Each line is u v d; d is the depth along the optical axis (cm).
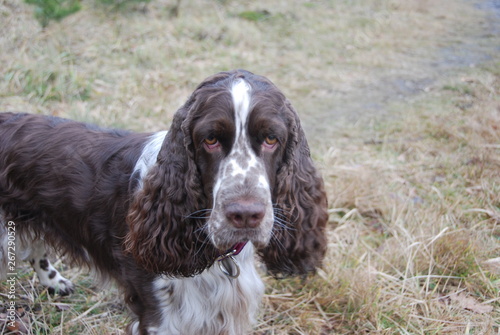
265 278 107
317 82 201
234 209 71
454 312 98
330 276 106
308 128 165
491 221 119
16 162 93
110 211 87
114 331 96
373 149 150
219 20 243
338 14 275
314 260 90
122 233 86
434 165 140
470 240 109
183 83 188
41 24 205
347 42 241
